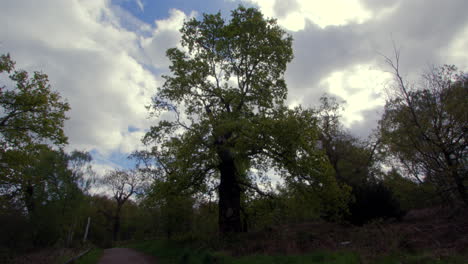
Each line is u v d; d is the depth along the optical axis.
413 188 16.84
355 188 18.92
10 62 17.45
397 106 15.36
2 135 18.22
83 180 33.22
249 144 15.17
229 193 17.00
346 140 29.97
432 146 14.30
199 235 20.77
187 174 15.97
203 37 18.92
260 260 9.88
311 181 15.98
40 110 18.38
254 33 18.23
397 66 15.01
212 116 16.02
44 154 28.72
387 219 16.11
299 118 14.91
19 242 23.91
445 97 14.17
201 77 18.72
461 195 13.75
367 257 8.75
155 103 18.33
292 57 18.70
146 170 26.27
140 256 20.41
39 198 27.38
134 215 51.91
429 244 9.88
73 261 14.72
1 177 19.05
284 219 23.59
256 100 18.78
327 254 9.38
